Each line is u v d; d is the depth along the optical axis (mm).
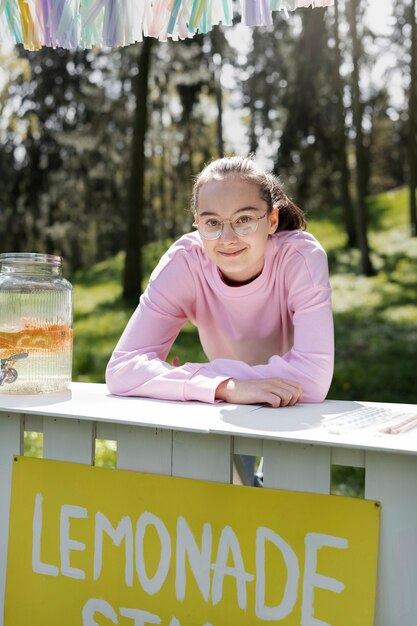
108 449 3371
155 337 1738
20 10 1606
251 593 1201
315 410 1421
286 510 1185
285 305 1755
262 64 9648
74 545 1347
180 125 11969
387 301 7641
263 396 1453
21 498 1401
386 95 11445
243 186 1597
